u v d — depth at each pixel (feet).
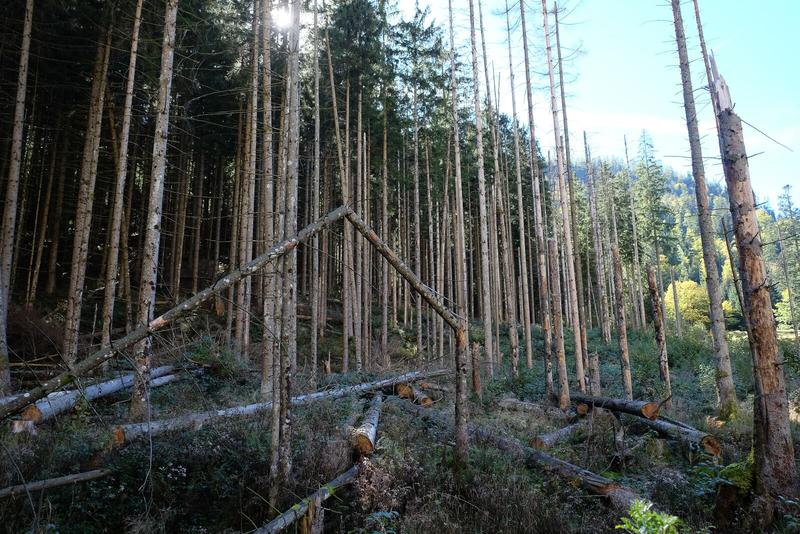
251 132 58.18
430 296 22.13
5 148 63.41
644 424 30.81
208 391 39.14
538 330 106.01
